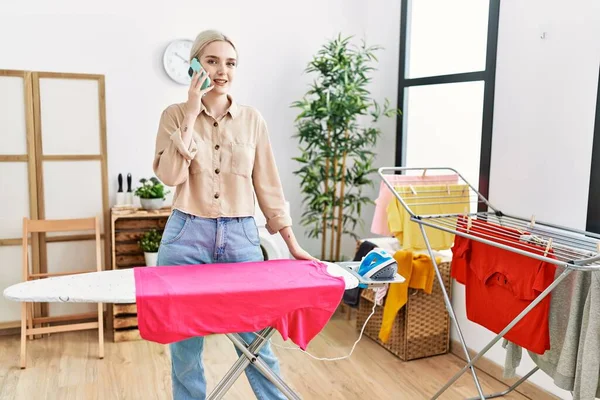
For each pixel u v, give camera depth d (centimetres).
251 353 203
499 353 301
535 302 198
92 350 331
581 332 198
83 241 363
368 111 428
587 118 248
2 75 336
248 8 395
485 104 312
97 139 359
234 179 210
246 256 217
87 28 356
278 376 209
